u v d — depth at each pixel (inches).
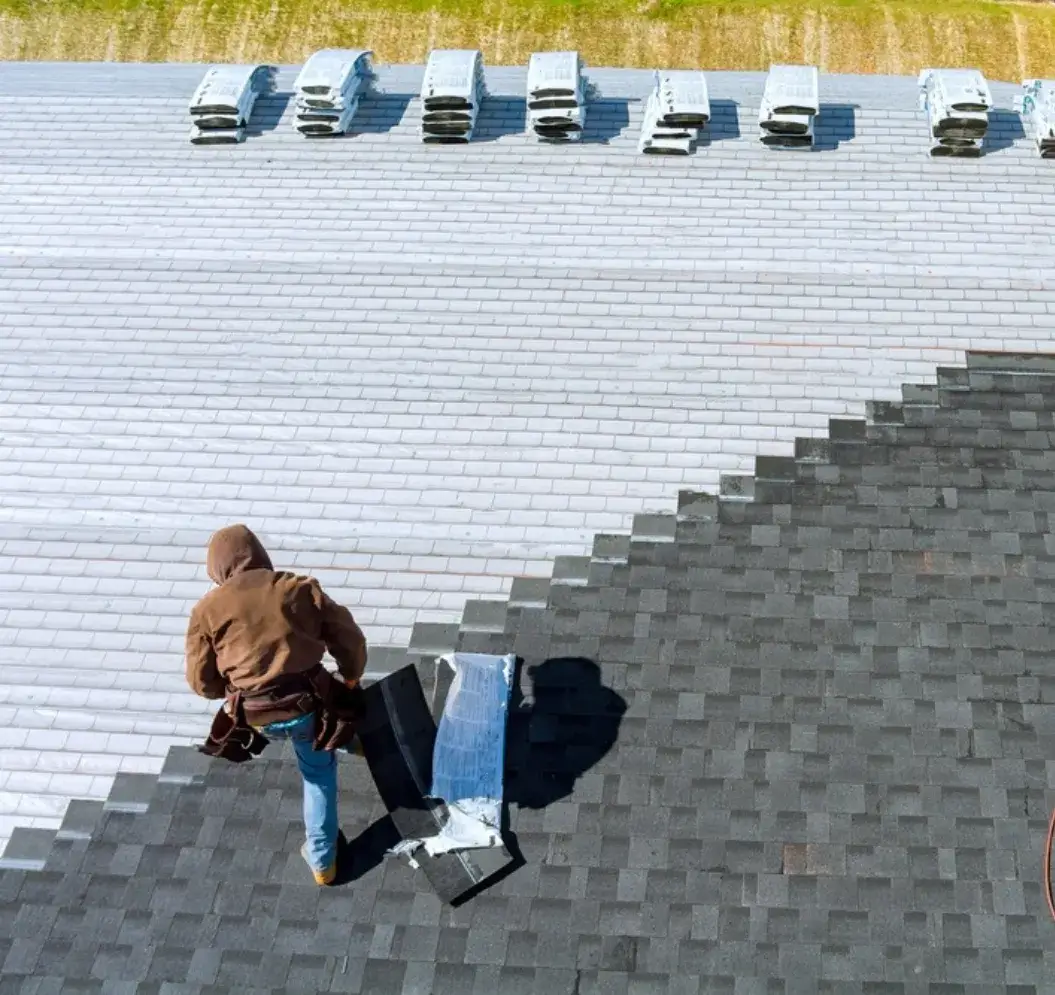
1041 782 256.5
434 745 268.2
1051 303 374.9
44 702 295.0
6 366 374.3
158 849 260.7
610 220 410.6
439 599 306.8
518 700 276.4
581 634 290.4
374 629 302.7
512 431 346.3
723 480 324.2
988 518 304.8
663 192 419.5
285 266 401.7
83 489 340.8
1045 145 420.5
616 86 463.5
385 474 338.0
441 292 389.1
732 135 438.9
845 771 260.4
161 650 305.4
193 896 251.9
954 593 289.4
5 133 459.8
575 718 272.1
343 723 232.4
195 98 442.6
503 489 331.9
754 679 276.7
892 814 253.4
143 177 437.7
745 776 260.8
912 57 996.6
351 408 355.6
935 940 236.2
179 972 240.4
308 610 227.8
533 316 379.6
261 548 233.6
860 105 446.9
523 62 1004.6
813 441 331.6
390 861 254.5
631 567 305.1
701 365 361.1
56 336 383.2
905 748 263.1
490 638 293.3
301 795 267.1
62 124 462.9
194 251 409.4
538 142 442.0
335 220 416.8
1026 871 244.4
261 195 428.1
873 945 236.2
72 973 241.4
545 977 235.1
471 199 421.1
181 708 293.1
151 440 351.6
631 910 243.0
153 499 337.1
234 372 368.5
